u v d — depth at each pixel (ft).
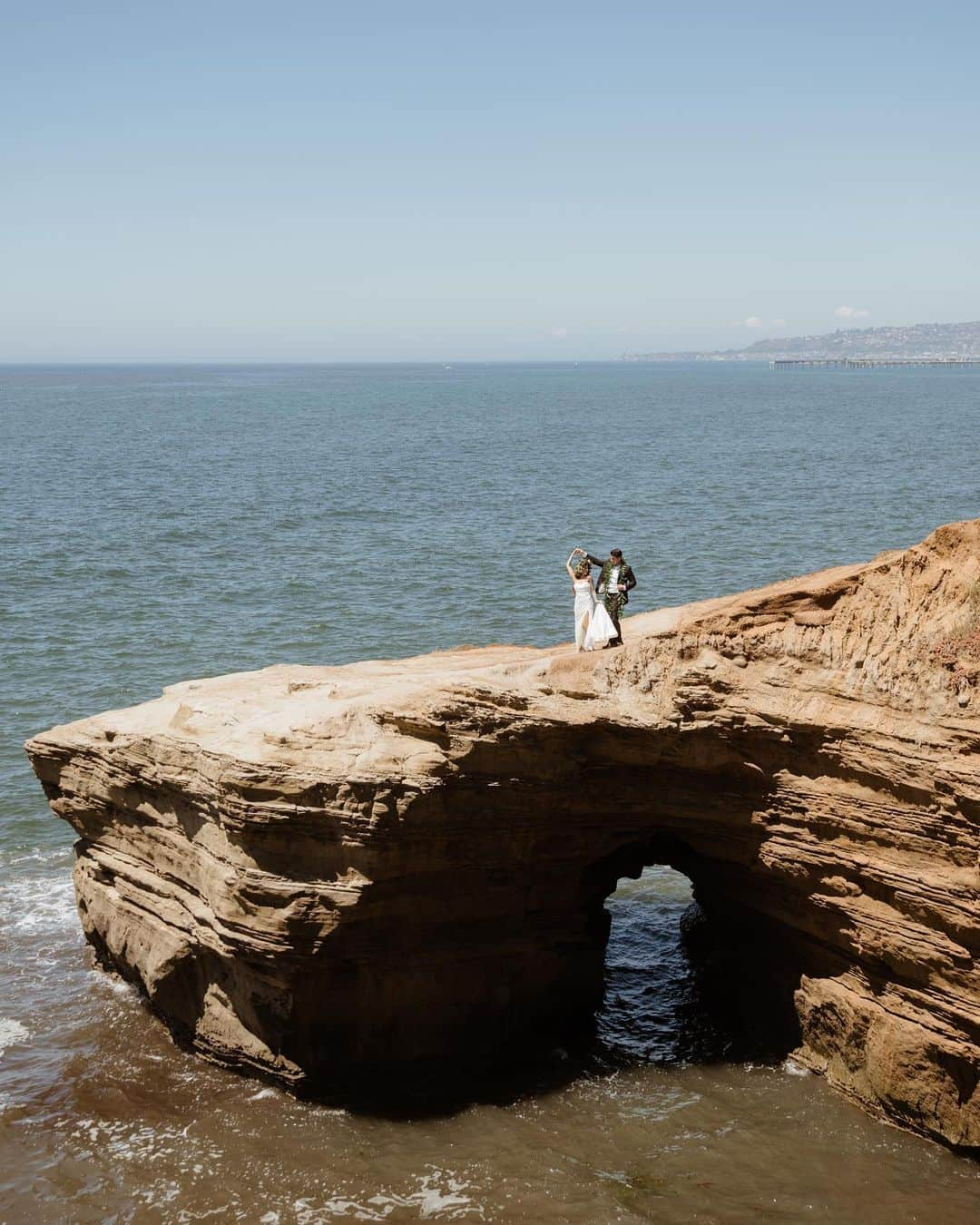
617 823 68.69
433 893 65.31
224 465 370.94
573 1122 62.39
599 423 579.89
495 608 173.47
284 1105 64.64
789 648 62.08
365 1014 65.51
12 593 181.16
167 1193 57.41
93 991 77.10
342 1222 55.01
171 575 194.80
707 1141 60.44
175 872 69.51
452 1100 64.85
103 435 499.10
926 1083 58.70
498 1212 55.47
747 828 65.41
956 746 55.06
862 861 59.36
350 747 62.39
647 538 223.71
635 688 65.36
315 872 62.75
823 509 256.73
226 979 67.87
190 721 67.97
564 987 71.00
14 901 89.66
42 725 124.16
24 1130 62.59
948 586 57.36
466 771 62.95
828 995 63.77
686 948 82.23
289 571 198.29
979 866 54.70
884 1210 55.16
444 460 384.68
